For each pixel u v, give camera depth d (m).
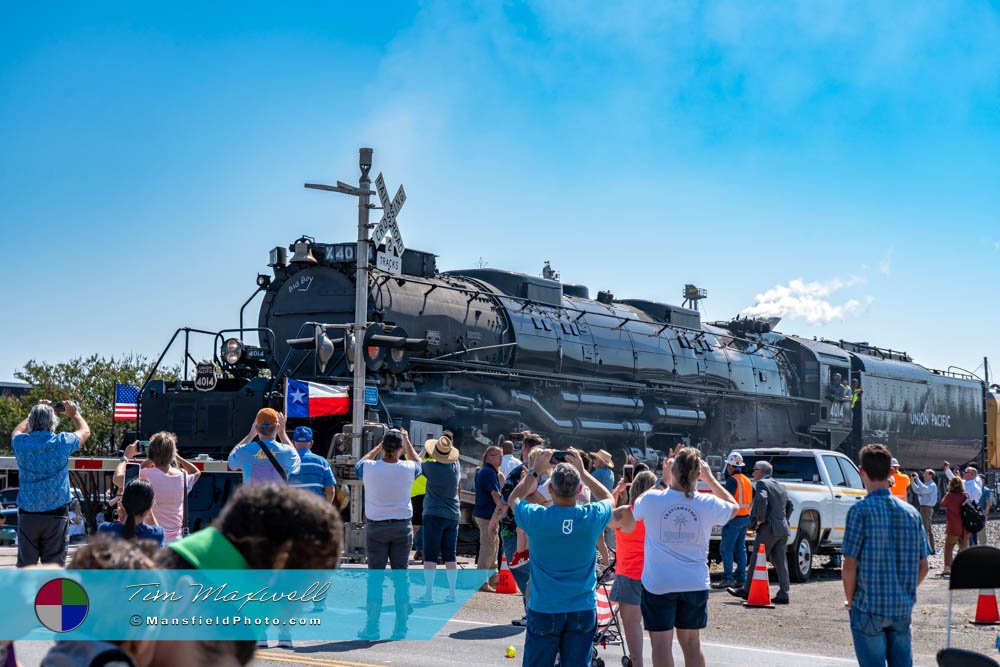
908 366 34.38
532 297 21.78
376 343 13.98
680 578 6.81
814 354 29.52
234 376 17.48
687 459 6.92
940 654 6.40
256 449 8.84
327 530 2.74
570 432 20.78
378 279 17.56
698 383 25.31
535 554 6.47
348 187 13.54
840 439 30.19
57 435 8.56
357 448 13.88
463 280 20.75
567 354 21.33
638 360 23.42
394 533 9.77
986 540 23.97
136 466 14.30
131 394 17.72
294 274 18.09
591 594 6.48
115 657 2.56
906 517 6.26
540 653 6.39
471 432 18.08
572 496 6.41
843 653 9.66
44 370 44.41
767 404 27.94
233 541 2.71
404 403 17.19
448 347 18.45
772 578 16.33
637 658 7.75
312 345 14.09
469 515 17.34
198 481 14.55
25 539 8.47
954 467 37.22
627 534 7.81
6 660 3.13
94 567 2.76
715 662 9.01
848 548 6.32
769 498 13.10
